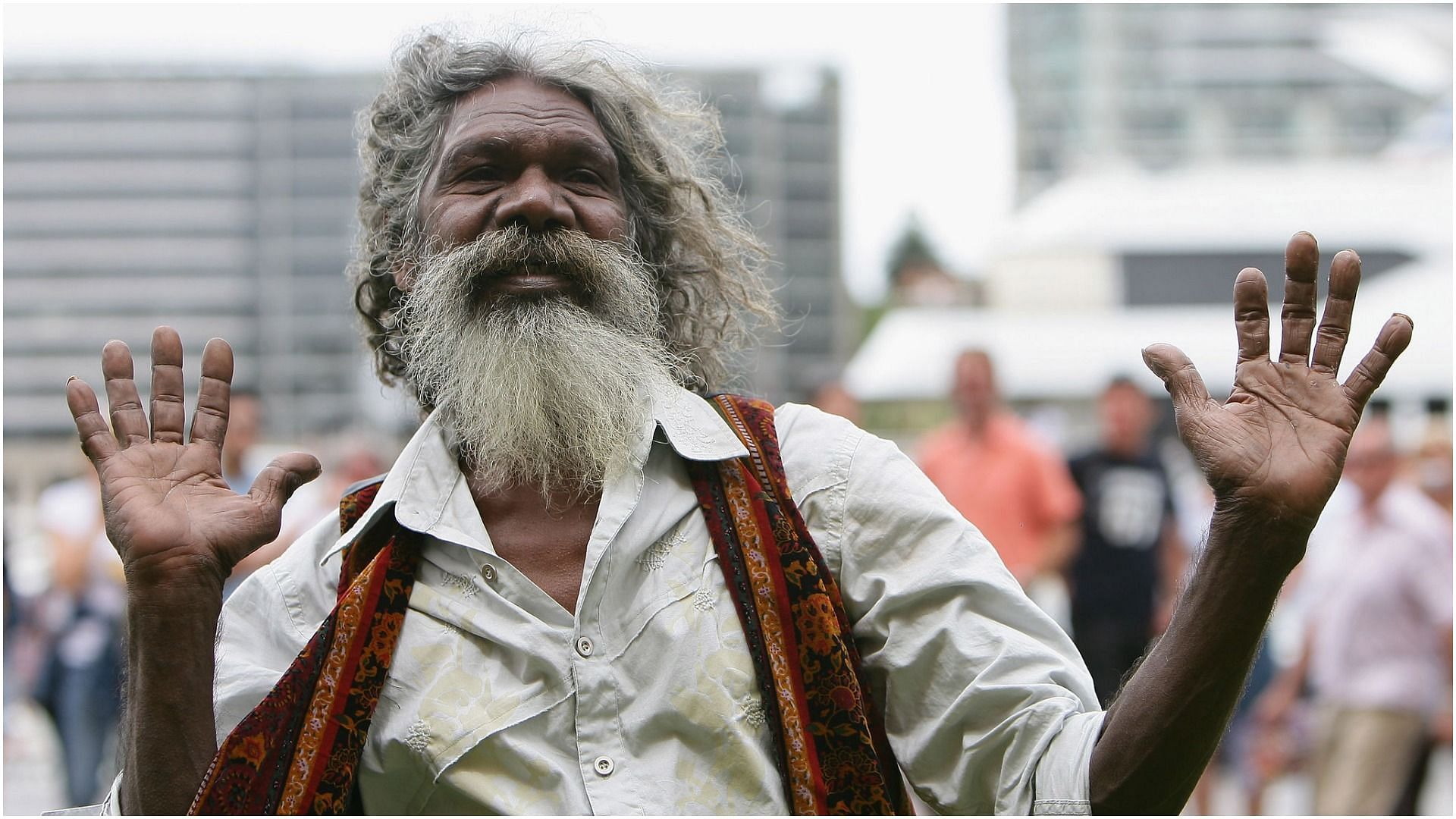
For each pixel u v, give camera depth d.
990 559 2.20
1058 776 1.99
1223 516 1.93
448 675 2.10
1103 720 2.01
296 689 2.10
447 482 2.28
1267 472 1.91
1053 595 7.52
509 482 2.29
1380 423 6.52
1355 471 6.50
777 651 2.09
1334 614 6.50
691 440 2.23
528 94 2.43
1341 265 1.98
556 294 2.32
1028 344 13.34
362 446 9.17
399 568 2.17
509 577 2.15
